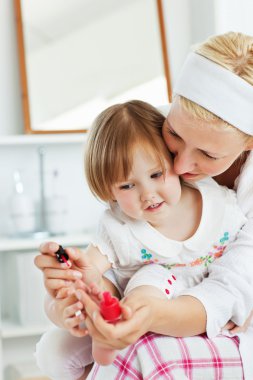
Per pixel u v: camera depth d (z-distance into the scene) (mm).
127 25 2928
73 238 2578
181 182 1162
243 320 1093
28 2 2785
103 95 2875
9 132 2779
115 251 1147
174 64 3016
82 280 1060
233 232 1146
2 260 2729
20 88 2785
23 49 2758
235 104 991
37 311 2512
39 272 2514
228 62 1003
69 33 2846
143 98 2918
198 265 1146
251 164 1148
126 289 1092
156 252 1128
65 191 2873
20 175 2805
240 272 1088
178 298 1037
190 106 990
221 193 1163
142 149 1041
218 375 1029
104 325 862
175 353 1012
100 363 956
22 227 2639
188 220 1148
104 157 1061
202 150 1004
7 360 2691
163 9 2996
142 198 1058
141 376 1000
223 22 2793
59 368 1158
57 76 2814
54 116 2795
